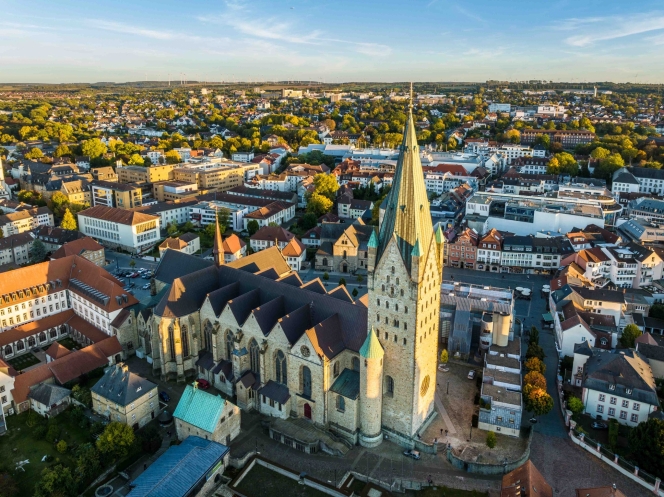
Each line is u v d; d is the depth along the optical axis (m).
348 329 109.38
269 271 137.62
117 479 95.56
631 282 186.00
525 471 82.12
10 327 146.50
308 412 108.50
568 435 108.44
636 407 110.31
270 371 112.81
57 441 104.44
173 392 120.81
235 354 114.81
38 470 97.06
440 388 121.94
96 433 105.25
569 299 158.25
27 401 114.38
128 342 136.75
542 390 112.75
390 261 93.31
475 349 141.38
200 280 128.75
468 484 94.12
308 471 97.06
